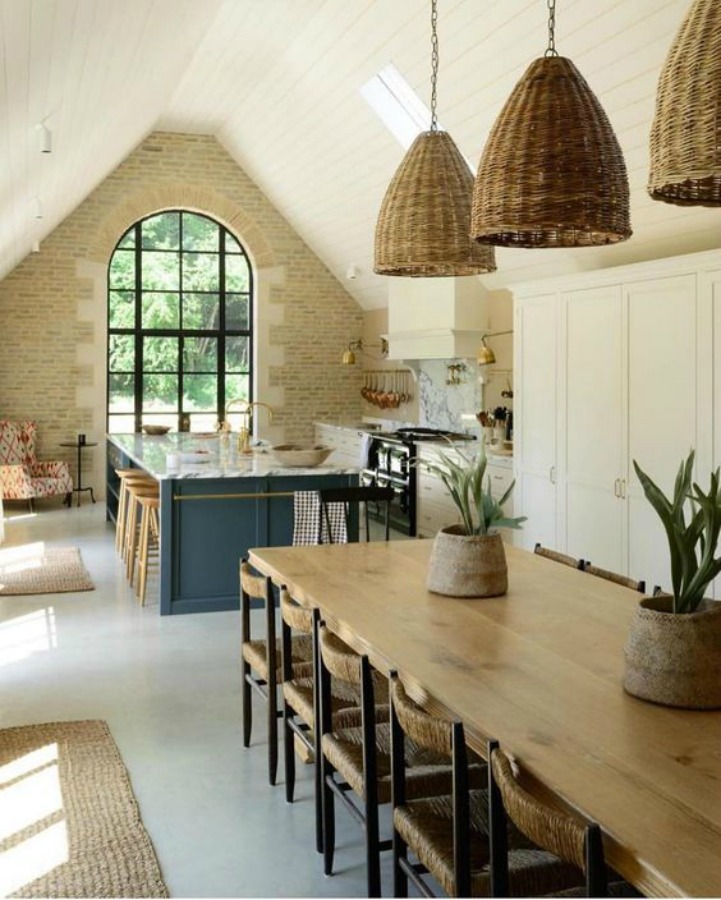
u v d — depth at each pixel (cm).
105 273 1152
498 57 579
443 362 1025
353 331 1261
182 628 606
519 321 715
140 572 683
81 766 384
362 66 718
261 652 399
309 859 315
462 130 684
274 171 1094
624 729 210
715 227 593
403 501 943
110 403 1195
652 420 573
